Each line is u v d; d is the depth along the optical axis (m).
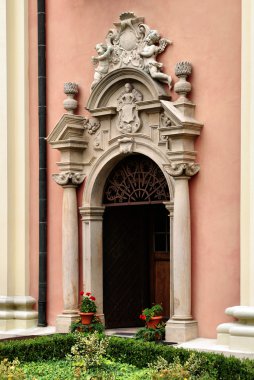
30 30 15.91
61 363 12.38
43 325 15.38
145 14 13.98
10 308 15.62
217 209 12.84
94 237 14.68
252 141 11.95
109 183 14.76
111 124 14.39
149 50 13.67
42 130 15.55
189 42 13.34
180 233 13.07
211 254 12.89
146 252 15.50
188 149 13.07
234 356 11.16
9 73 15.91
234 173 12.66
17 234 15.80
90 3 14.95
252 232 11.86
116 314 15.01
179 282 13.02
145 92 13.91
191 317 13.02
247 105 12.14
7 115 15.84
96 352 11.92
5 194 15.73
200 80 13.15
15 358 12.21
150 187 14.11
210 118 13.00
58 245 15.32
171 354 11.48
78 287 14.80
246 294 11.96
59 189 15.35
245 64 12.20
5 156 15.79
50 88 15.56
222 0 12.92
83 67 15.02
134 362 11.95
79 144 14.71
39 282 15.46
